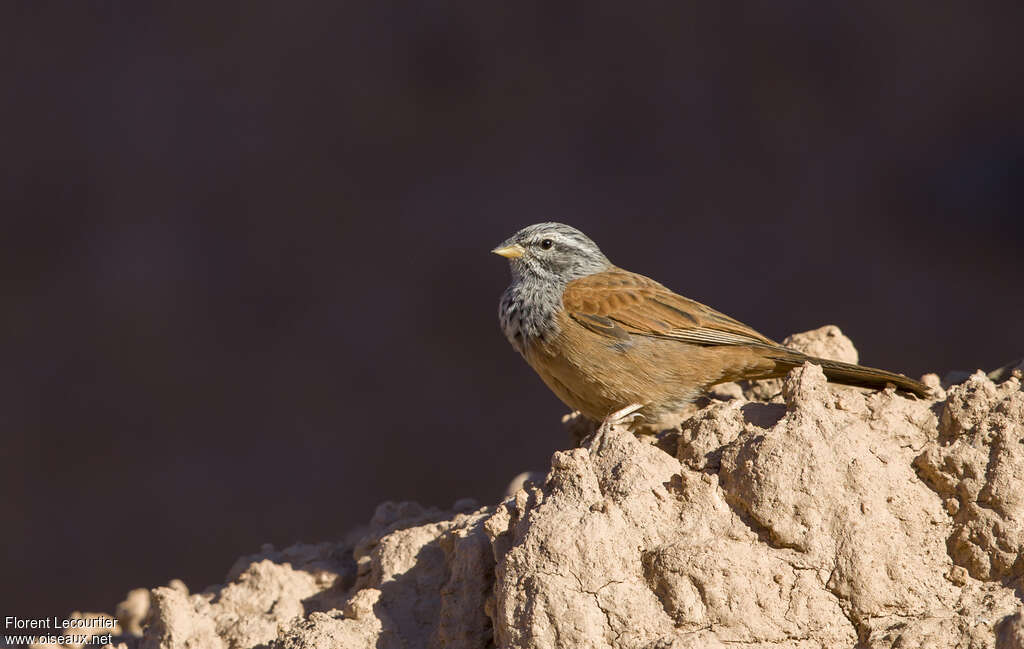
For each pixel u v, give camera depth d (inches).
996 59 1016.2
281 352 838.5
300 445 743.1
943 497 188.9
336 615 215.6
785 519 185.0
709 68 1047.0
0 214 963.3
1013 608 176.4
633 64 1059.9
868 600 179.5
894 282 856.9
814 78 1029.2
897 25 1045.2
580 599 179.6
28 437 759.7
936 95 1005.8
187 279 909.8
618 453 198.1
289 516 692.1
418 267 912.3
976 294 835.4
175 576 645.9
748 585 180.2
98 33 1087.6
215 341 846.5
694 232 930.7
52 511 693.9
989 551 182.5
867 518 183.9
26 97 1048.8
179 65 1075.3
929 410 202.5
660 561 181.8
